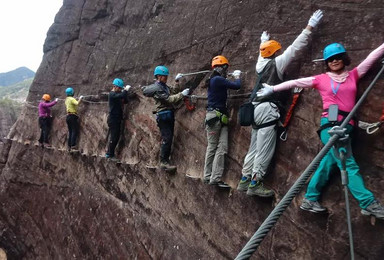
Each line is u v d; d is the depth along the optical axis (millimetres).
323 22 4566
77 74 10844
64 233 9812
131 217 7562
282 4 5234
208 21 6539
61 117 11102
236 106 5562
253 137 4824
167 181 6734
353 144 3982
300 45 4348
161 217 6773
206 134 6074
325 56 3883
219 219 5531
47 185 11094
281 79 4570
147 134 7555
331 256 4000
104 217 8391
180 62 6953
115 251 7805
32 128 12523
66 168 10367
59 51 12086
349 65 4203
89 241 8719
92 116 9617
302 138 4535
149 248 6871
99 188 8812
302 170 4473
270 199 4789
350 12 4367
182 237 6203
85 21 11078
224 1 6324
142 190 7387
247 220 5086
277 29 5180
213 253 5543
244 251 2645
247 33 5676
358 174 3643
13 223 12359
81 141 9891
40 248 10938
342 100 3768
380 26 4074
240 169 5355
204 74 6363
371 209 3557
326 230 4078
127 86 7930
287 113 4688
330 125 3746
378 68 3900
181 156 6512
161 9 8047
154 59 7699
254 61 5418
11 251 12312
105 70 9477
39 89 12688
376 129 3797
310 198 4082
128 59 8617
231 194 5391
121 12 9469
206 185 5848
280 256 4508
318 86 3916
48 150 11289
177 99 6281
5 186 12969
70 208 9789
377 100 3910
